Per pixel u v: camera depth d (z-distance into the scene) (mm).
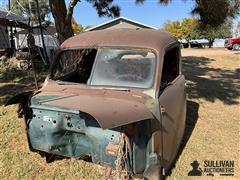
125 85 3938
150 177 3543
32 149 4227
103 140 3508
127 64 4098
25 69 12125
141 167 3561
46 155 4379
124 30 4703
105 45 4297
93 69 4195
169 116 4027
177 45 5094
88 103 3506
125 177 3469
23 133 5402
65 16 8836
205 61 20266
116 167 3436
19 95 4152
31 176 4113
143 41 4234
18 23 13414
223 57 22359
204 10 7895
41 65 12656
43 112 3752
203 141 5473
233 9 7766
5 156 4605
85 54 4719
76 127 3596
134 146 3469
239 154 5031
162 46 4219
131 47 4172
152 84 3850
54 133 3770
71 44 4613
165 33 4957
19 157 4582
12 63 13422
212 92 9430
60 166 4324
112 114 3184
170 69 5102
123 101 3646
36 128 3873
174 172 4332
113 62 4160
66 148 3861
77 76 4828
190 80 11531
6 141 5117
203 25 8359
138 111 3416
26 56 13469
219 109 7547
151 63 4016
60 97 3855
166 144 3943
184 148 5145
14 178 4086
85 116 3473
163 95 3930
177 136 4512
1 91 8617
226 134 5859
